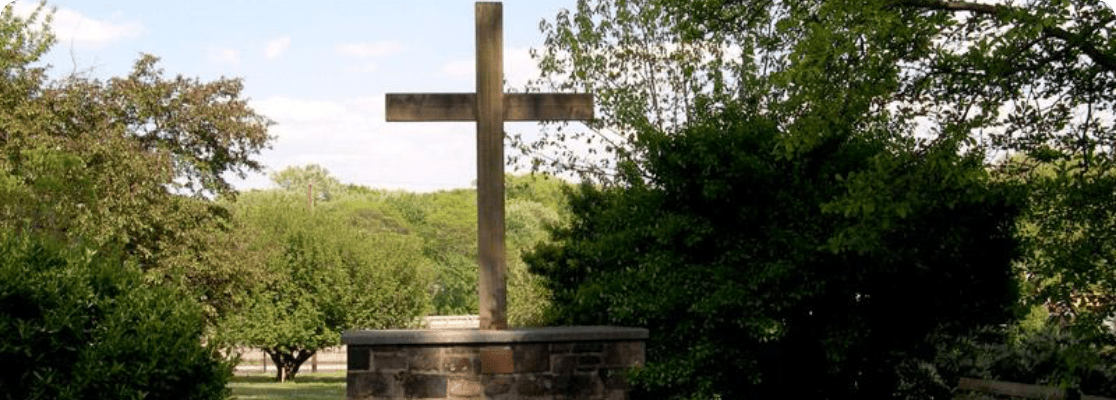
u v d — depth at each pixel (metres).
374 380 10.66
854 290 13.12
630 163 16.86
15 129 22.73
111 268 9.11
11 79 24.27
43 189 17.89
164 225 24.27
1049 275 11.11
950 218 13.05
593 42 20.34
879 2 11.25
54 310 8.43
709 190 12.79
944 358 14.17
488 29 11.26
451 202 82.81
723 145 13.09
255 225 39.59
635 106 19.89
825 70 12.16
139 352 8.64
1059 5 10.93
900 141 13.78
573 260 17.34
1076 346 10.88
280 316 38.81
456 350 10.76
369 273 39.69
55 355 8.47
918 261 12.86
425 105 11.21
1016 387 13.38
